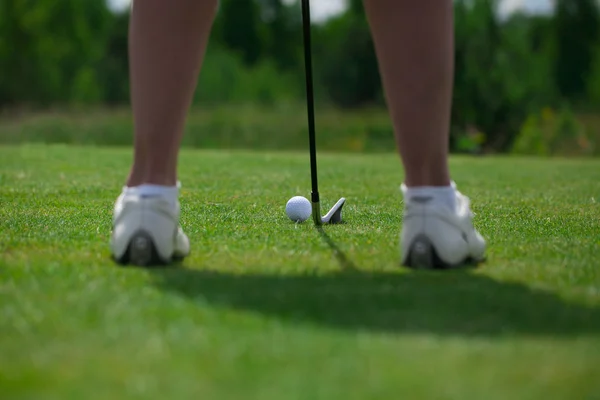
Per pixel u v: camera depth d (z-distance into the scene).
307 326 2.05
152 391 1.57
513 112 24.59
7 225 4.06
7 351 1.83
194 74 3.06
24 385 1.61
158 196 3.00
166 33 2.98
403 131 3.01
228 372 1.68
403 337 1.96
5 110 37.75
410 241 2.97
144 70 3.01
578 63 51.16
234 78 40.16
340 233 3.94
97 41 50.84
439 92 2.97
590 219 4.67
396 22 2.94
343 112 32.59
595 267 2.98
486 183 8.29
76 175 8.31
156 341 1.90
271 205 5.40
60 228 3.96
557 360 1.78
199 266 2.97
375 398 1.54
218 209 5.10
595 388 1.60
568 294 2.48
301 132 26.03
